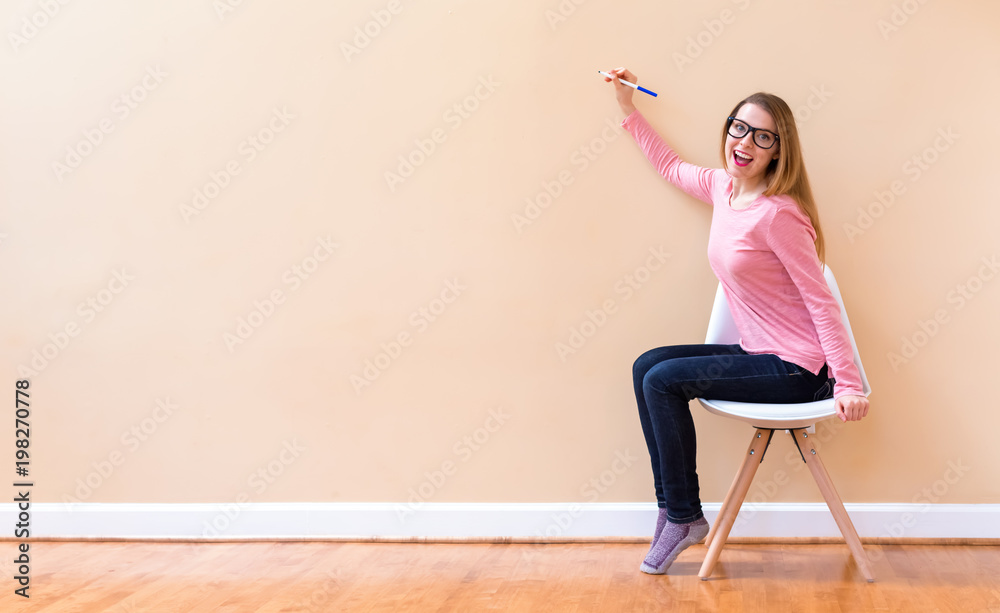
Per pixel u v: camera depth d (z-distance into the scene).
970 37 2.16
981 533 2.21
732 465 2.30
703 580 1.98
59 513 2.46
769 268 1.98
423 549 2.31
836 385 1.90
